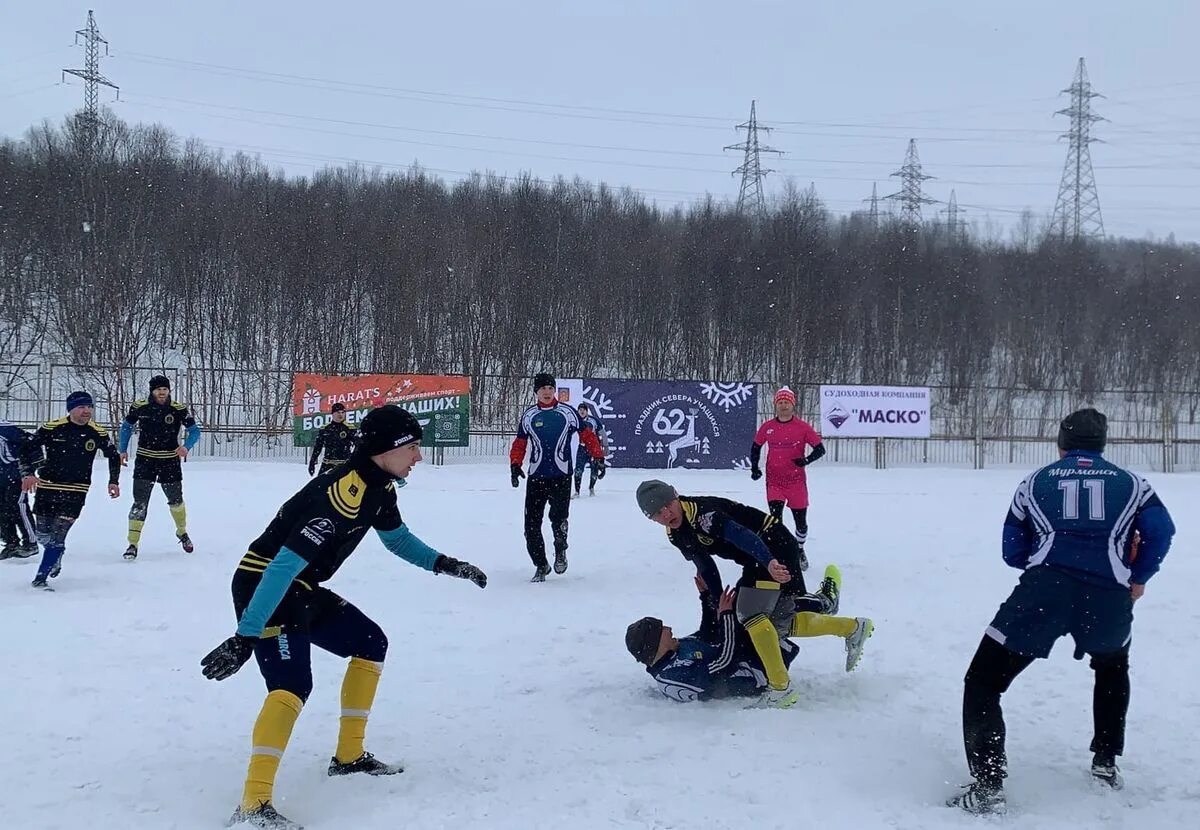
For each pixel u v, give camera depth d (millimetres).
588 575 9594
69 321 32375
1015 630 4102
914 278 44375
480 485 19234
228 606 7887
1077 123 58969
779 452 10445
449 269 35938
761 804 4023
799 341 39344
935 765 4465
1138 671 6113
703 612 5871
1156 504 4172
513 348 35438
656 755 4582
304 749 4691
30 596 8258
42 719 5098
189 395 25578
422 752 4645
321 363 32250
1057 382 42688
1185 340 43969
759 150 56625
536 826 3814
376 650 4426
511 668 6125
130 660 6238
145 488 10234
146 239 37125
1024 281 46781
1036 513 4273
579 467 17531
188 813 3959
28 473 8633
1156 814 3979
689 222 44938
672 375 38812
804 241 43250
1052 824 3869
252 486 17844
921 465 27438
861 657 6309
